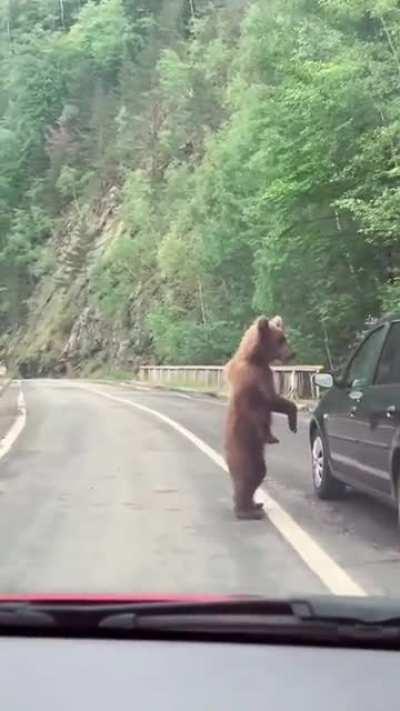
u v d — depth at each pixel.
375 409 8.21
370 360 9.02
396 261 26.66
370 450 8.30
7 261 89.06
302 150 24.20
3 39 119.19
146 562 7.23
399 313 8.70
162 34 84.62
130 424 20.55
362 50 24.11
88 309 70.31
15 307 86.50
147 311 61.06
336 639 3.95
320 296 28.44
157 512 9.44
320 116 23.80
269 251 29.81
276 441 9.00
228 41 65.50
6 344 84.38
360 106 23.53
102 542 7.99
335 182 24.06
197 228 47.59
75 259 76.31
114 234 71.38
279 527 8.65
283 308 31.02
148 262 62.47
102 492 10.77
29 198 94.69
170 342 50.12
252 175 37.03
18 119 101.44
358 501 10.06
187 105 64.12
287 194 25.11
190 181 55.59
